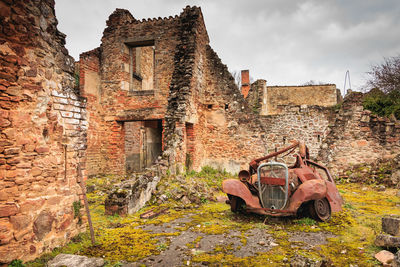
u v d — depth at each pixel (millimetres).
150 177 7512
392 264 3143
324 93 22812
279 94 23375
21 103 3570
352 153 11188
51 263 3287
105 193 8305
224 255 3754
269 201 5430
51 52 4047
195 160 10570
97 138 11648
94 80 11664
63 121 4172
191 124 10461
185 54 10516
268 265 3400
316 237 4441
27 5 3656
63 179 4098
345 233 4625
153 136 16469
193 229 4980
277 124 15086
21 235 3408
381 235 3861
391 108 12188
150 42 11852
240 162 11477
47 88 3926
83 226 4500
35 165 3670
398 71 15070
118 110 11773
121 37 11875
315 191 5066
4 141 3355
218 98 11852
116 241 4375
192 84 10312
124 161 12172
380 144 11062
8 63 3447
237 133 11602
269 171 5703
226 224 5297
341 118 11609
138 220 5660
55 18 4156
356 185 9938
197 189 8047
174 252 3898
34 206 3605
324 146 11742
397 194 8180
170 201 7129
